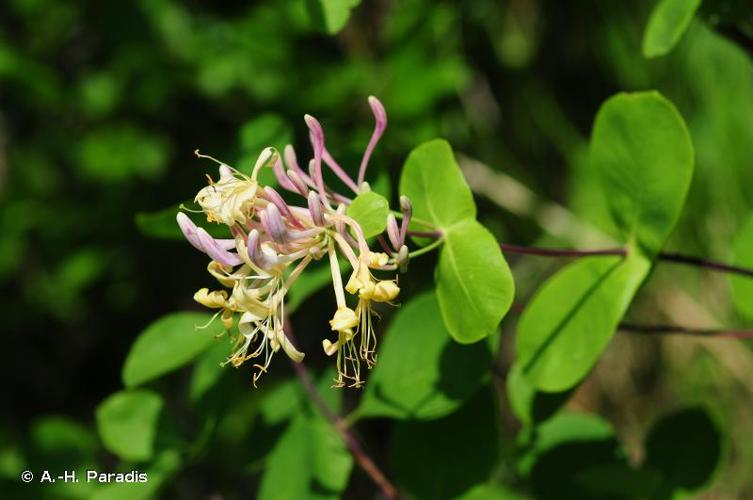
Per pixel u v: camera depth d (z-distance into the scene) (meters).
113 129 1.08
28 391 1.29
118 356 1.28
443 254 0.64
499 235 1.07
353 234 0.62
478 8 1.09
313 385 0.72
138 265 1.15
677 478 0.74
